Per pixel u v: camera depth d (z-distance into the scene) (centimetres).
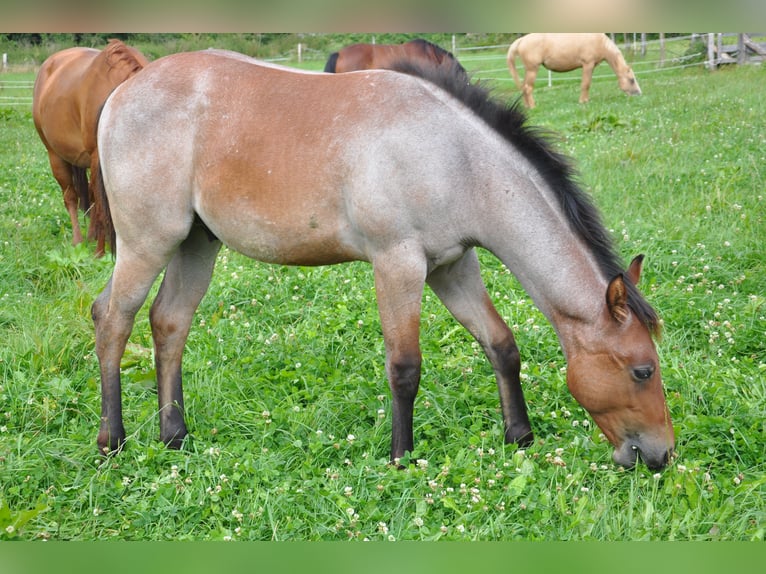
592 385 392
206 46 2180
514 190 398
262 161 411
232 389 507
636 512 376
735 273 634
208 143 422
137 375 519
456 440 441
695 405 459
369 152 394
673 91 1648
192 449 452
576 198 400
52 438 458
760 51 2116
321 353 548
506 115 401
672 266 655
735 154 941
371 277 669
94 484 409
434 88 409
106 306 456
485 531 358
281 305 630
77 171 830
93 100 728
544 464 416
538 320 571
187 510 386
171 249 442
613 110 1449
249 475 409
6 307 630
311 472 410
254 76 429
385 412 469
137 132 427
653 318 386
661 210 779
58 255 726
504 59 2553
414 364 411
